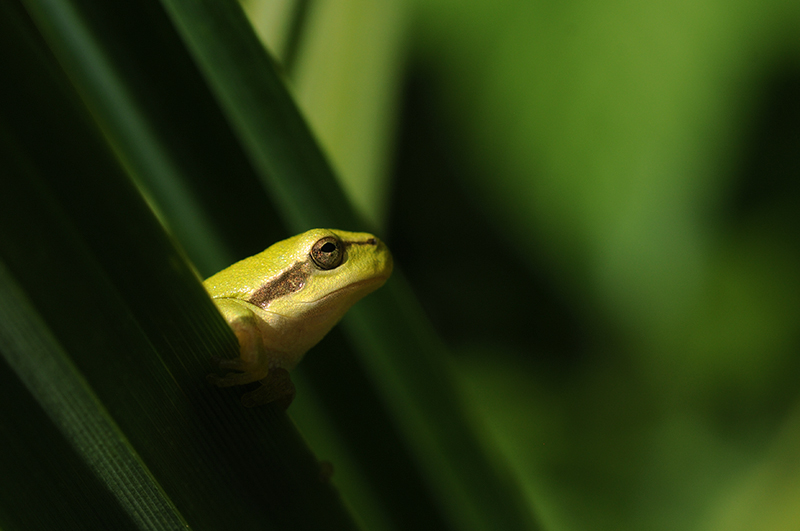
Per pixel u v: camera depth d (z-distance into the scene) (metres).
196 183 0.24
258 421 0.22
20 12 0.21
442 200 0.41
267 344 0.24
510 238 0.40
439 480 0.24
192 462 0.21
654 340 0.38
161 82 0.23
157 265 0.21
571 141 0.35
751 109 0.35
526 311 0.42
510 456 0.32
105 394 0.21
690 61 0.33
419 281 0.43
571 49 0.34
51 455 0.21
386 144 0.25
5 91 0.21
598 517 0.34
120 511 0.21
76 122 0.21
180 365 0.21
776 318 0.38
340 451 0.24
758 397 0.37
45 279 0.21
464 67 0.36
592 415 0.39
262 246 0.24
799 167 0.36
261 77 0.23
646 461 0.36
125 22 0.23
